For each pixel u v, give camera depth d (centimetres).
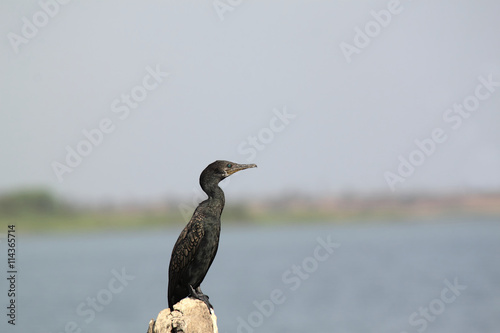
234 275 7719
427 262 9156
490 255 9800
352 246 12625
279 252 10988
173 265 1008
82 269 8544
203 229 1002
